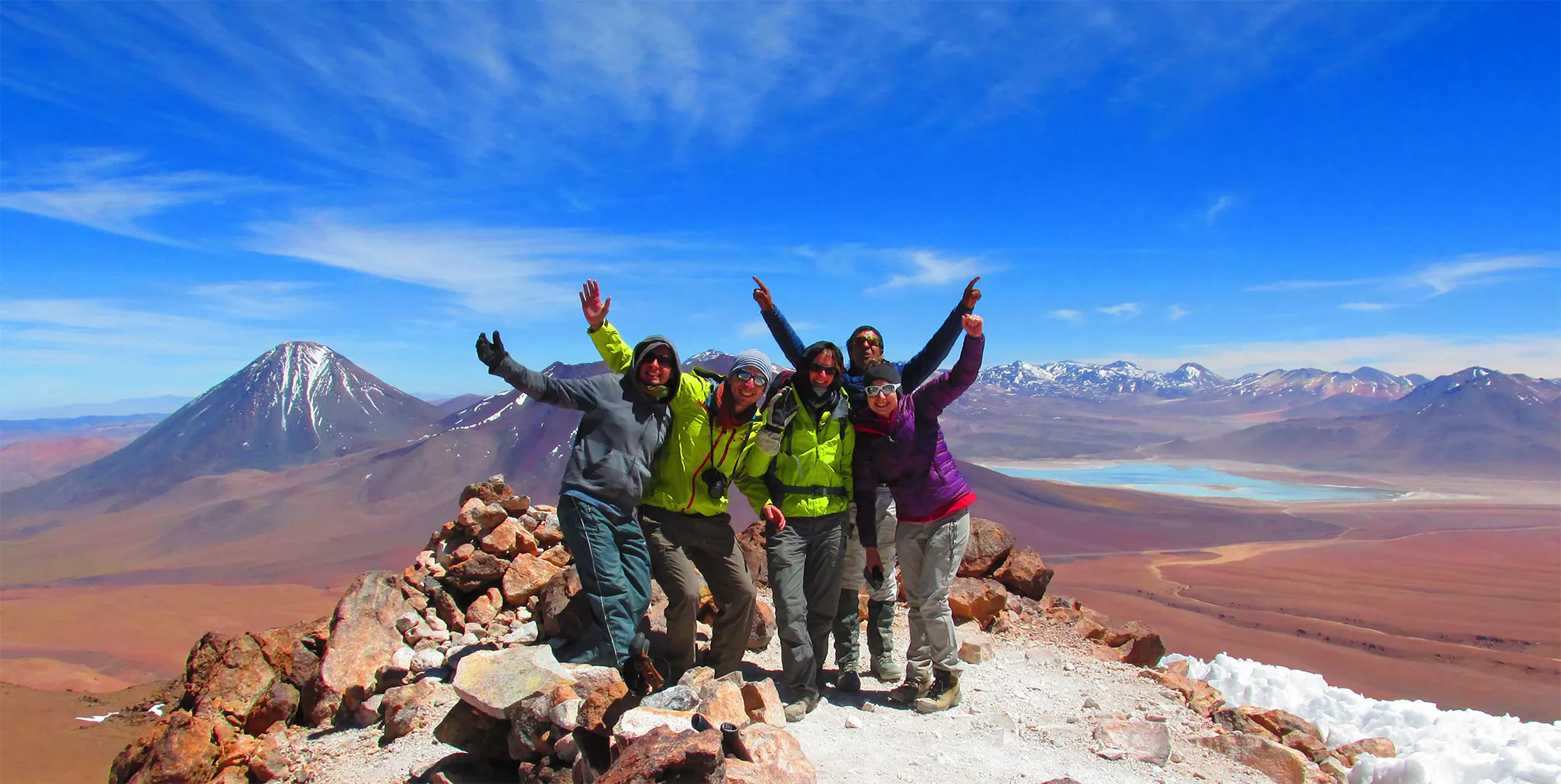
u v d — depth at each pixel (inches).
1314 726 249.1
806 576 219.6
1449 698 3464.6
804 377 211.5
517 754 173.8
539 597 275.9
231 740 222.2
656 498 212.8
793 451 210.8
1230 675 318.0
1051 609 346.0
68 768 552.1
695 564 221.1
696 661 237.3
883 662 243.3
